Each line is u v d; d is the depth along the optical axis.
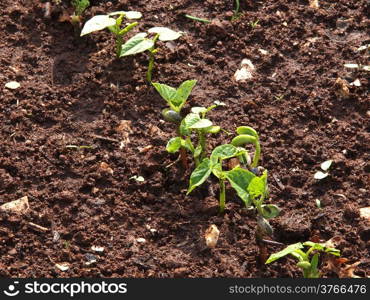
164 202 3.76
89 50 4.55
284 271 3.48
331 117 4.24
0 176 3.81
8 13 4.73
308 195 3.83
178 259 3.51
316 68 4.52
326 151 4.04
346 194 3.83
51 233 3.59
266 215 3.43
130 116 4.20
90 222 3.65
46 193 3.76
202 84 4.39
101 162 3.93
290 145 4.08
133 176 3.87
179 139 3.64
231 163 3.91
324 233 3.65
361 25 4.82
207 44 4.65
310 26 4.81
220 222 3.66
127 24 4.74
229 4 4.92
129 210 3.71
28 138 4.03
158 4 4.90
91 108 4.23
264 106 4.29
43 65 4.44
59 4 4.76
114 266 3.47
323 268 3.48
